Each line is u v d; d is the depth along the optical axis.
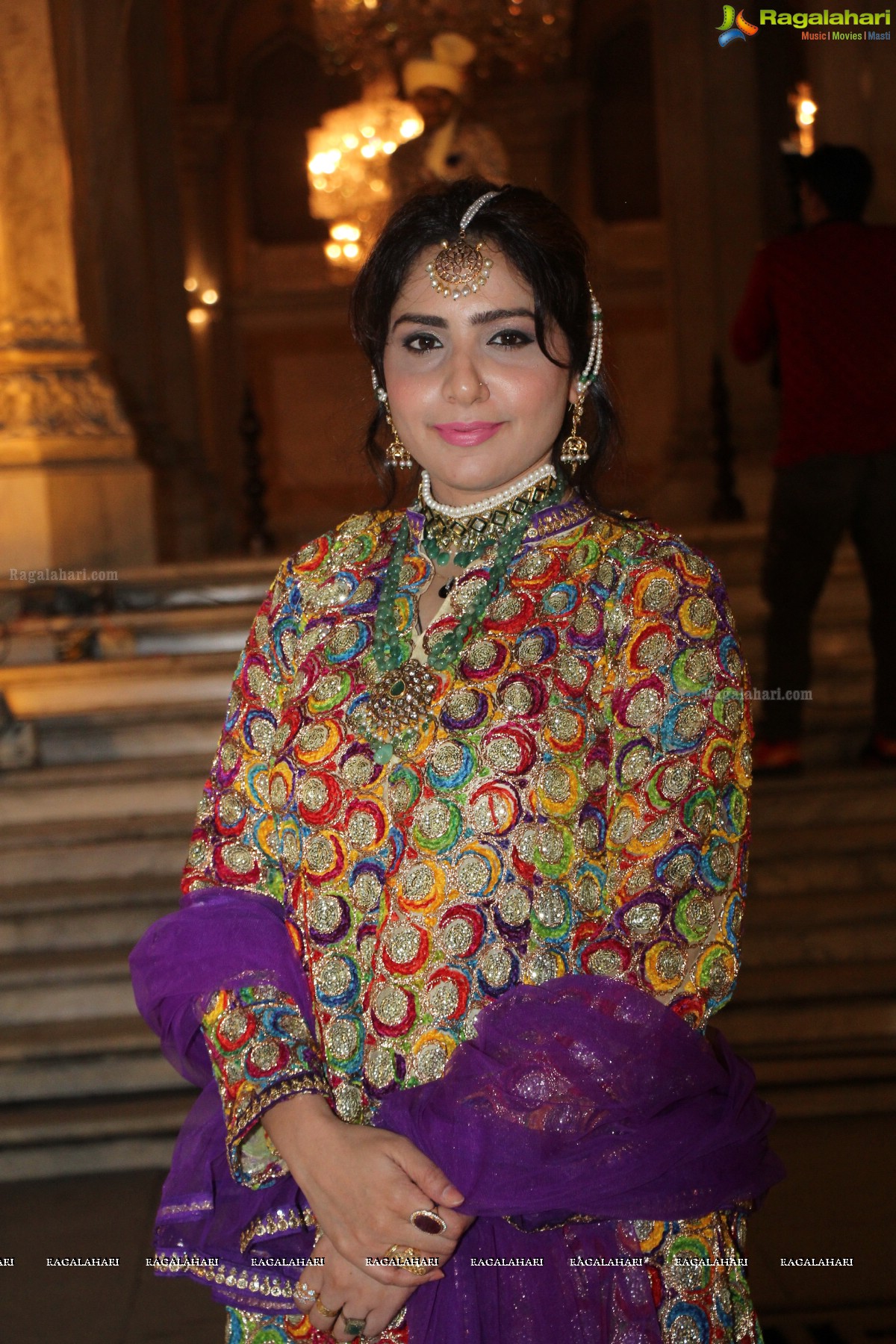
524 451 1.36
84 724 5.54
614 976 1.24
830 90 7.28
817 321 4.78
